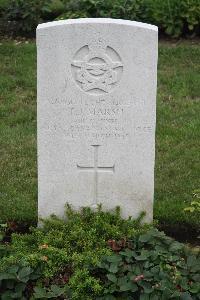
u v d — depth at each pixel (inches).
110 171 229.5
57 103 221.5
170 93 361.7
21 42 438.3
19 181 274.5
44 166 228.2
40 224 234.1
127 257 208.8
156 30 214.7
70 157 227.5
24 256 210.5
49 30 214.4
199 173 281.3
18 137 312.8
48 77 218.8
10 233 245.8
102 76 219.0
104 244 219.5
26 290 205.9
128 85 219.8
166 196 263.6
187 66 396.2
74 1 453.4
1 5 477.7
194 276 205.5
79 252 219.5
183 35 448.1
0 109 341.4
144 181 230.1
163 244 217.5
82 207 232.7
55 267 210.1
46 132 224.4
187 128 321.1
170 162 290.4
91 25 214.1
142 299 195.6
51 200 231.9
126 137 225.3
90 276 206.2
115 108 222.2
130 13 441.1
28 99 354.6
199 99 357.7
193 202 233.9
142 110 222.2
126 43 215.6
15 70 386.6
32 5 448.1
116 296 202.1
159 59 404.5
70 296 201.9
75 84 219.6
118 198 232.4
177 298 195.9
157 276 200.8
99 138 225.5
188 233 247.4
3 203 257.3
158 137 312.7
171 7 441.4
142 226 229.9
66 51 216.4
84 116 223.0
